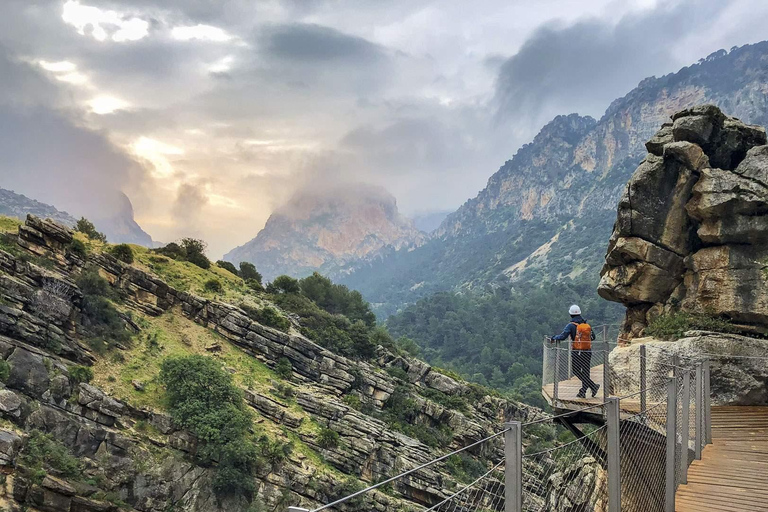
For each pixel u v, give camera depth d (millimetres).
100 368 57719
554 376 17000
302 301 96250
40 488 41750
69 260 67562
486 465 81125
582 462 19969
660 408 13953
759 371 20938
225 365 70312
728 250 23594
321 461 62375
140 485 50312
